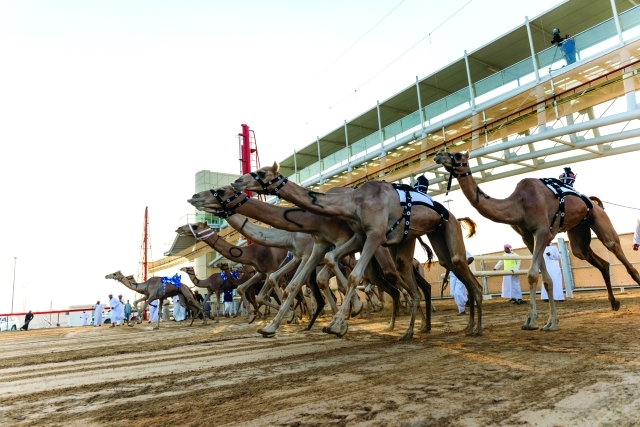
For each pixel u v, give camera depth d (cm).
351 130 2327
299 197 602
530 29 1494
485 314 1064
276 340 743
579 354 418
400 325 896
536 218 663
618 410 242
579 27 1521
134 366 539
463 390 304
